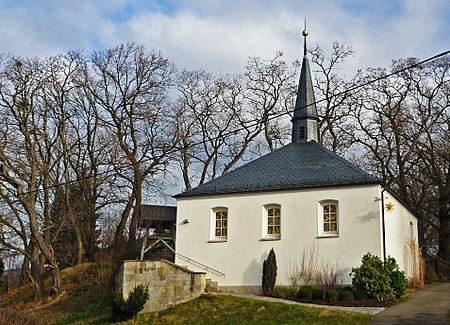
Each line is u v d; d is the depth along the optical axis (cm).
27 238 3919
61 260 4559
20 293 4112
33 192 3631
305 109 3456
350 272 2720
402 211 3288
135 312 2588
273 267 2794
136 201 4391
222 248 3008
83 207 4522
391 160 4619
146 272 2741
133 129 4378
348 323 2052
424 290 2962
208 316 2414
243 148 4731
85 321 2742
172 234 4559
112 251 4341
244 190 3016
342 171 2923
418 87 4412
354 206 2784
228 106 4722
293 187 2917
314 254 2805
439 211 4394
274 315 2281
